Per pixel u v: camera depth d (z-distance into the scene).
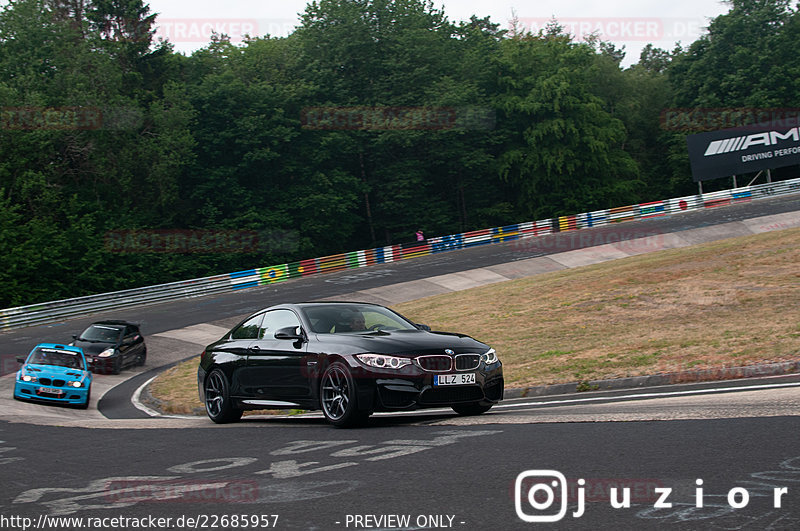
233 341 10.10
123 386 20.22
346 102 60.94
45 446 7.98
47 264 46.06
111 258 50.31
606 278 26.25
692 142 57.03
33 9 53.47
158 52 62.75
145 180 54.44
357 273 43.69
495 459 5.74
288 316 9.45
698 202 56.88
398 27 64.12
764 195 58.50
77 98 49.72
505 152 66.50
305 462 6.12
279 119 56.91
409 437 7.05
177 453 7.02
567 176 66.00
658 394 9.83
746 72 70.75
